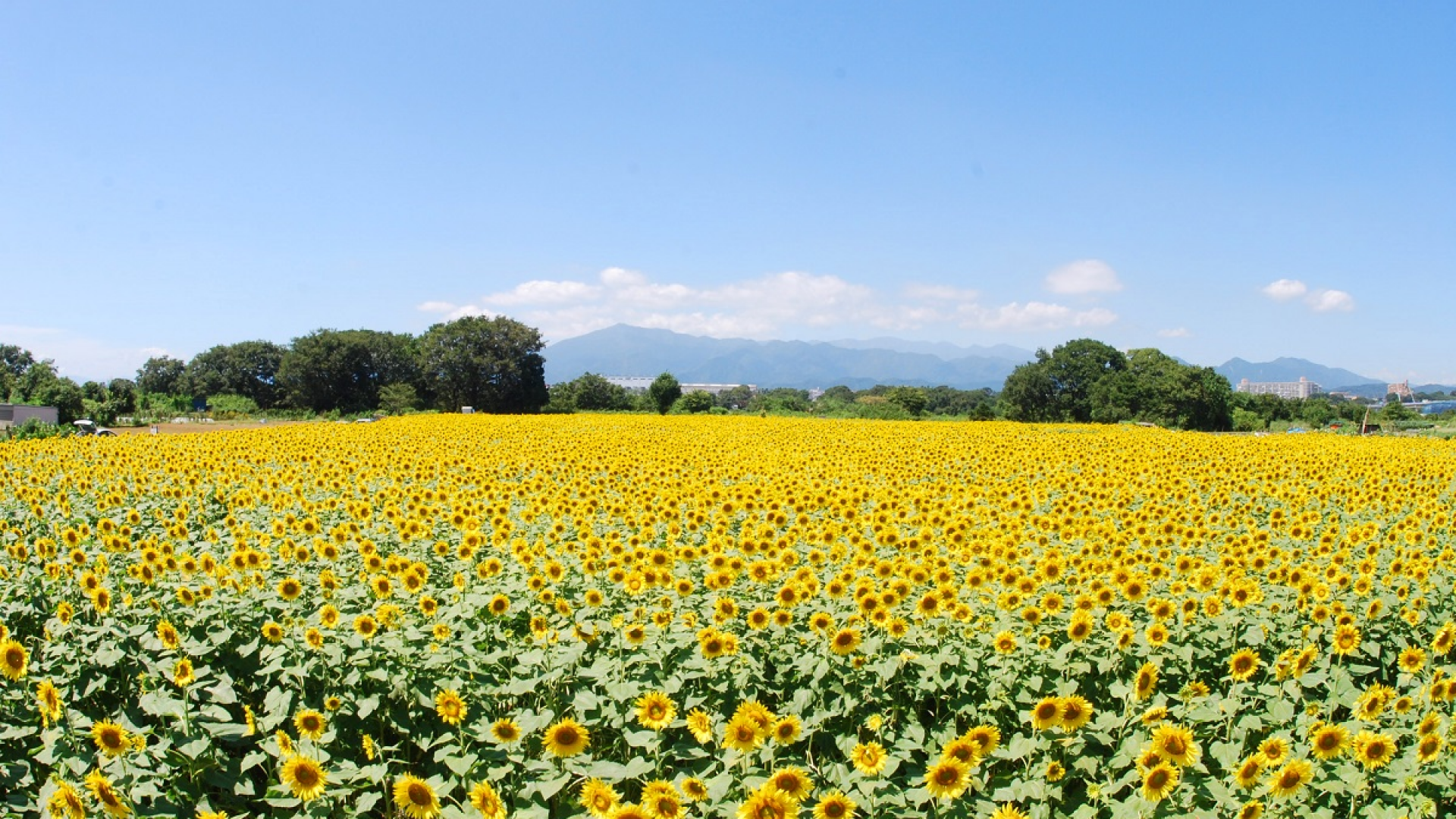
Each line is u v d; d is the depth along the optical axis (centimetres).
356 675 681
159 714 628
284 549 1013
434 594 920
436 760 618
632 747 648
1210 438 4150
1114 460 2603
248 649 730
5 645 618
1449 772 594
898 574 915
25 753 643
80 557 900
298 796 558
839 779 586
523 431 4347
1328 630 827
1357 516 1552
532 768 605
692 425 5234
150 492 1656
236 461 2255
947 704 724
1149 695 637
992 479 2142
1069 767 634
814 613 757
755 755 605
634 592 849
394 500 1462
